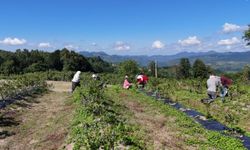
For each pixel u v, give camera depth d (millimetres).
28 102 33562
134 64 94062
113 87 48250
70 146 16859
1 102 30719
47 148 17422
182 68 117625
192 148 18828
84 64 124688
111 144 15695
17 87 39281
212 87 30750
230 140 20391
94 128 18078
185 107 34156
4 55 110688
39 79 50438
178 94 42812
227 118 26516
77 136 17422
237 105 32031
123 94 40562
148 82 53844
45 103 33656
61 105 31516
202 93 44500
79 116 22188
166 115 27969
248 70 79500
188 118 26797
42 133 20453
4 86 36094
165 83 55031
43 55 119375
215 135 21281
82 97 29484
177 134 21547
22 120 24656
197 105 34062
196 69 110188
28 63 112062
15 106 30266
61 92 44594
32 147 17781
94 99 27562
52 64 117375
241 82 67188
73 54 120500
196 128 23109
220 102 32844
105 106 26875
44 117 25672
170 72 121562
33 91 41906
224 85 33562
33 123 23641
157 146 18125
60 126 21562
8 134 20438
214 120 27328
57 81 67750
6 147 17844
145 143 18172
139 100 36094
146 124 23844
